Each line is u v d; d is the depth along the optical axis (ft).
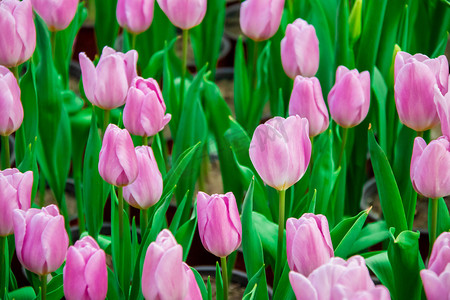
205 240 3.59
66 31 5.28
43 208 3.50
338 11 4.81
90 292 3.34
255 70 5.30
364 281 2.87
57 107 4.73
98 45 5.69
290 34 4.52
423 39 5.45
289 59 4.57
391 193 4.03
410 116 3.88
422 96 3.83
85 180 4.40
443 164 3.56
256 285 3.62
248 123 5.33
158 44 5.66
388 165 4.00
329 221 4.49
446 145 3.59
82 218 4.95
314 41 4.54
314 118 4.07
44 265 3.47
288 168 3.57
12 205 3.60
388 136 4.90
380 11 4.77
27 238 3.45
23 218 3.44
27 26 4.22
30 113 4.60
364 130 4.98
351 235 3.83
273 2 4.81
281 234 3.74
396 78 3.88
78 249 3.34
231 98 7.30
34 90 4.55
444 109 3.59
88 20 8.48
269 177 3.59
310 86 4.01
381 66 5.10
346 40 4.84
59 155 4.80
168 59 5.13
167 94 5.08
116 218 3.97
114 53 4.23
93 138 4.32
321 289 2.92
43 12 4.64
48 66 4.66
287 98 5.24
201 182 5.56
